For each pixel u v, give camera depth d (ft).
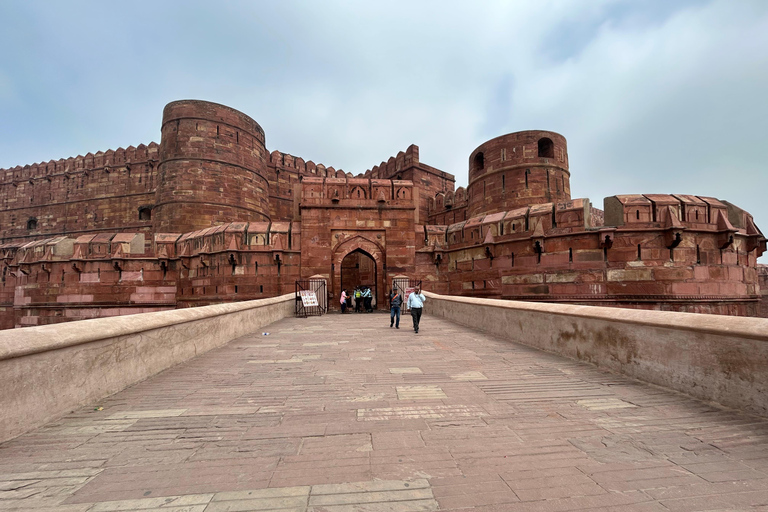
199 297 72.13
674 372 15.40
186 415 12.89
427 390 15.74
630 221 52.31
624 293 51.90
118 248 75.56
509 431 11.25
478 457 9.55
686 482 8.25
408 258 66.28
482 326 36.01
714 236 52.80
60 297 77.30
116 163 126.31
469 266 69.26
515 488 8.06
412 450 9.99
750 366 12.53
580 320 21.58
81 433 11.37
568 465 9.08
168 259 77.41
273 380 17.58
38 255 80.69
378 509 7.34
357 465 9.18
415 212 67.36
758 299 56.80
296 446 10.30
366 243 66.28
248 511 7.30
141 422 12.26
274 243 65.98
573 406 13.53
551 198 83.71
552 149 87.15
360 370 19.54
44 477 8.75
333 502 7.60
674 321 15.26
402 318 50.03
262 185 112.27
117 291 75.61
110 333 15.26
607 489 7.98
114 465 9.32
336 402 14.20
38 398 11.94
